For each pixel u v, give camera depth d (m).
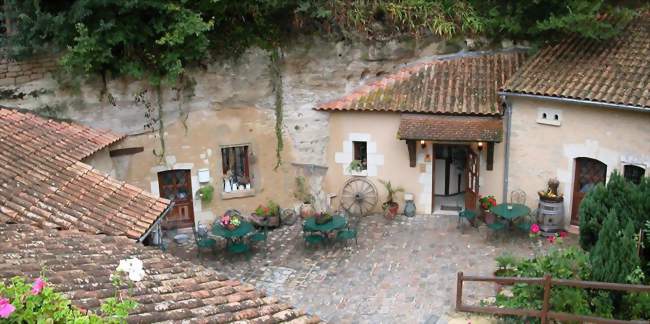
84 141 12.28
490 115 14.01
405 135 14.02
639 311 9.63
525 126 13.91
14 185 9.12
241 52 14.32
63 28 12.34
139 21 12.81
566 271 10.18
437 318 10.87
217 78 14.38
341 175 15.55
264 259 13.58
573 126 13.30
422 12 14.91
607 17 14.34
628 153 12.66
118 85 13.63
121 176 14.25
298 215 15.73
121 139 13.70
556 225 13.86
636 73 12.73
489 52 15.30
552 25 13.59
